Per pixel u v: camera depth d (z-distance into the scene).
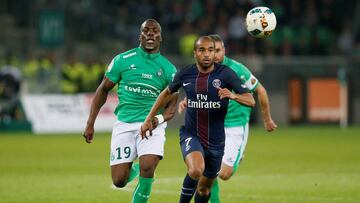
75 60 102.75
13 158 67.62
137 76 35.66
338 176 54.84
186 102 34.44
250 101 33.22
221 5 116.31
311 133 97.75
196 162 33.06
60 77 100.19
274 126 38.69
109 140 86.50
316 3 121.88
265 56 113.62
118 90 36.28
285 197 44.19
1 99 98.50
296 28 117.81
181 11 116.12
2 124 98.75
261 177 54.28
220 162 34.34
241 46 112.75
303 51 116.62
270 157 68.50
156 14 115.12
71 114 99.75
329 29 120.31
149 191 34.88
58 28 91.31
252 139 88.81
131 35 113.25
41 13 91.25
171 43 112.00
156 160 34.81
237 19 112.94
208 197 34.94
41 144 81.62
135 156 35.91
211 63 33.41
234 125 39.44
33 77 99.94
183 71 34.00
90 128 36.38
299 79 110.75
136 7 115.88
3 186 49.16
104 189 47.59
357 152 72.88
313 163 63.59
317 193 45.91
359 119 112.06
